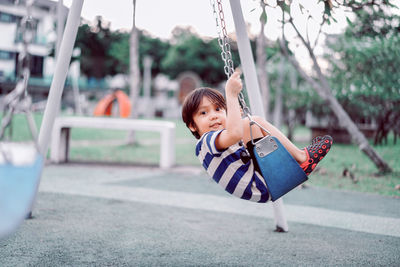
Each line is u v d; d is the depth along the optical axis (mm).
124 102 13148
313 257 2350
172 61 40656
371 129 10883
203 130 1990
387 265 2223
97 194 4242
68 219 3107
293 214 3609
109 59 35469
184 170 6613
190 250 2432
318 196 4559
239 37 2801
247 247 2533
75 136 12641
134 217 3275
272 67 13680
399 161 7027
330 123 11508
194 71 41938
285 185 1802
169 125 6852
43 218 3098
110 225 2979
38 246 2387
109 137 13219
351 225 3215
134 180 5387
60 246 2406
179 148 10477
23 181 1252
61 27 6246
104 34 30859
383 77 7449
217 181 1880
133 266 2098
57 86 2834
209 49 41469
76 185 4758
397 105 8258
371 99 8734
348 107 9570
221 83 43188
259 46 9805
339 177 5820
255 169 1882
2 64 24156
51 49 26875
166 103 40469
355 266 2197
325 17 3283
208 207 3805
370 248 2564
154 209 3625
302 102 11703
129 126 6918
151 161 7727
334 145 10508
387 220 3400
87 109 32875
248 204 4004
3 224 1206
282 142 1927
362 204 4113
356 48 7543
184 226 3041
